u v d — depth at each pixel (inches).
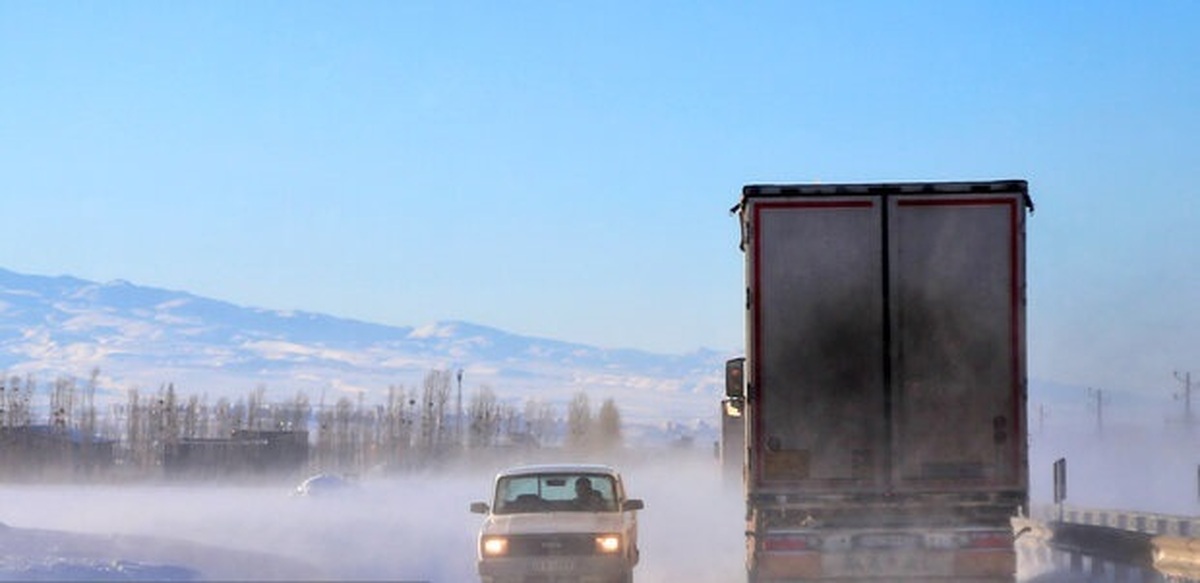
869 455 1034.7
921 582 1036.5
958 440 1032.2
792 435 1039.0
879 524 1041.5
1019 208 1034.7
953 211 1037.2
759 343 1042.7
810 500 1036.5
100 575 1182.3
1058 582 1409.9
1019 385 1030.4
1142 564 1336.1
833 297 1040.2
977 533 1032.2
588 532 1214.9
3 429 7204.7
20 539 1583.4
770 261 1042.7
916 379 1034.7
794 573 1039.0
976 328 1034.7
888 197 1040.2
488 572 1213.7
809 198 1042.7
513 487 1305.4
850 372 1037.8
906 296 1037.2
